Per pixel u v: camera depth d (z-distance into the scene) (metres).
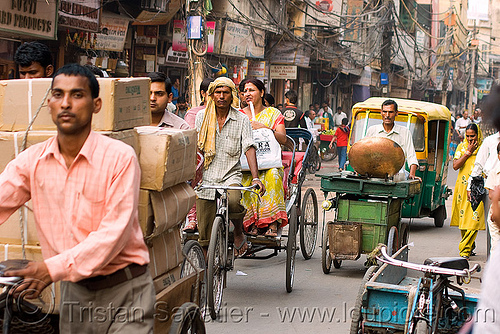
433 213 11.94
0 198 2.94
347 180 7.50
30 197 3.03
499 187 2.37
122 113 3.44
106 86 3.34
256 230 6.77
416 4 45.62
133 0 15.37
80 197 2.88
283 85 27.59
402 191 7.34
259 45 22.36
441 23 53.38
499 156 6.44
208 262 5.60
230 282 7.21
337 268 8.12
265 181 6.67
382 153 7.38
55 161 2.91
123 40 15.03
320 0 26.39
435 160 11.25
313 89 32.03
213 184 6.13
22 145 3.36
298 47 24.50
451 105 60.78
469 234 8.80
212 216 6.18
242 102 8.23
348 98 36.69
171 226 3.91
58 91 2.81
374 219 7.48
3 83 3.45
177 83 18.55
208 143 6.11
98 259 2.79
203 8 13.12
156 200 3.66
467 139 9.04
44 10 11.50
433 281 4.43
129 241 2.98
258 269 7.94
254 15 21.91
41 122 3.43
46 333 3.43
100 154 2.89
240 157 6.43
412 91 46.38
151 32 16.92
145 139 3.61
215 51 19.38
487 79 71.38
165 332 3.70
